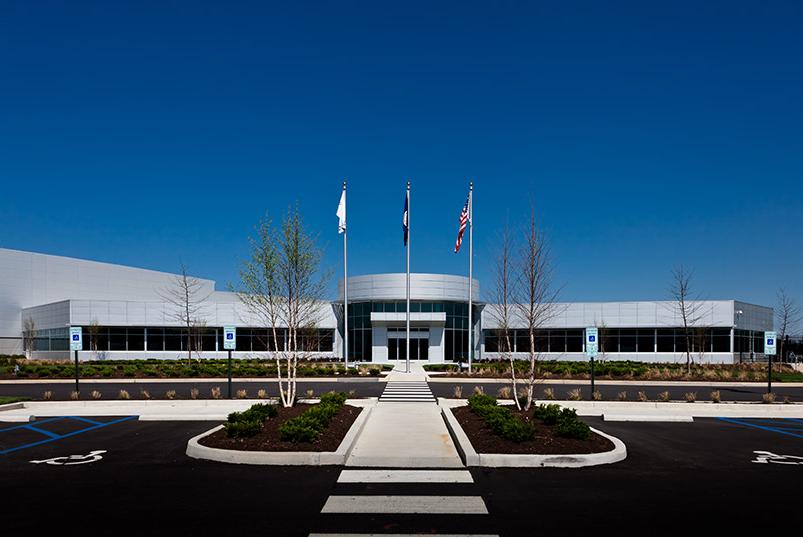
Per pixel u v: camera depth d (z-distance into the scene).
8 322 51.59
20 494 8.14
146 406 18.55
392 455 10.37
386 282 43.00
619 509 7.43
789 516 7.19
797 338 50.59
